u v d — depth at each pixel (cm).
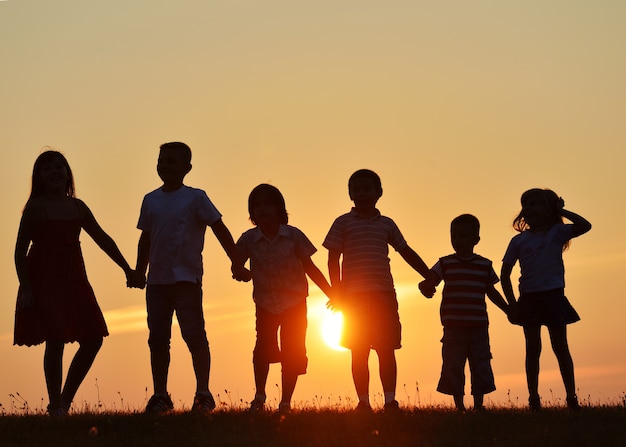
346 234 1259
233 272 1183
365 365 1223
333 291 1248
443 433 988
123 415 1090
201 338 1156
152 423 1015
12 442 935
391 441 941
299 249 1220
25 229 1122
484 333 1299
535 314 1245
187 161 1196
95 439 941
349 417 1068
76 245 1145
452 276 1303
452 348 1290
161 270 1156
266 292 1205
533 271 1250
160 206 1175
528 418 1086
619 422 1065
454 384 1277
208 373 1155
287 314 1204
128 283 1197
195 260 1165
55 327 1105
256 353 1206
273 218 1216
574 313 1249
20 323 1114
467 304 1291
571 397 1219
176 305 1157
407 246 1285
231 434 962
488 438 964
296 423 1024
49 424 1023
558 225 1256
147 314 1162
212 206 1179
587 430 1004
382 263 1244
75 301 1129
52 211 1131
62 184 1146
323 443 927
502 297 1318
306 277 1232
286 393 1190
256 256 1216
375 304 1227
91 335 1135
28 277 1115
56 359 1117
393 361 1229
